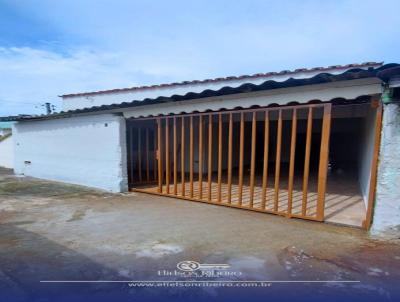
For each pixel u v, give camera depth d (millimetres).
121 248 3967
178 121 11406
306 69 9305
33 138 11023
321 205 5078
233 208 6230
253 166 5918
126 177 8195
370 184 4480
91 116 8641
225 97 6270
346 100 5371
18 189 8570
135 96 13094
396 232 4199
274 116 9758
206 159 11508
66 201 6988
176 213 5848
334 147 16125
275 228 4820
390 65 3695
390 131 4109
